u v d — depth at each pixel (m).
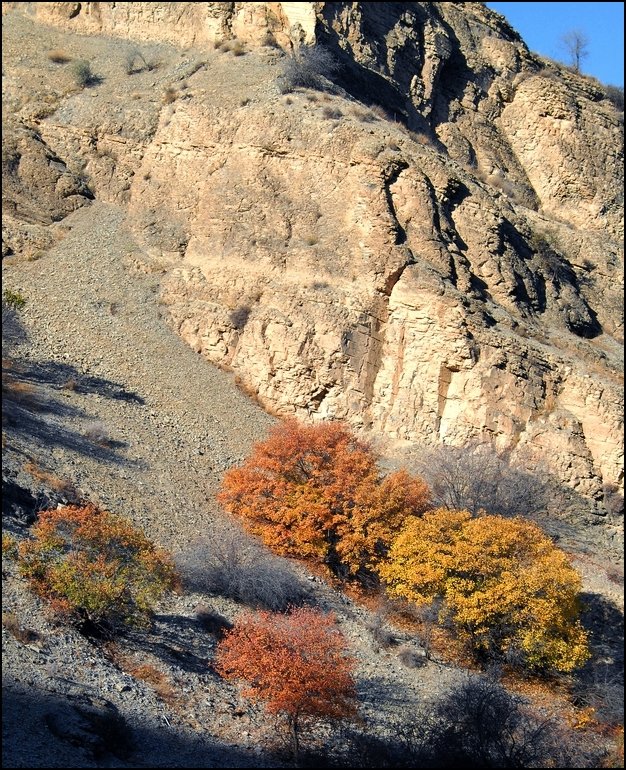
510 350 45.31
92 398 42.03
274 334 45.84
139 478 37.56
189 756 25.27
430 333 45.38
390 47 62.25
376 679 31.73
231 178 50.88
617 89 72.31
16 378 41.50
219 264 48.88
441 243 48.19
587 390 45.81
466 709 28.80
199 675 29.02
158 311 48.53
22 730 23.56
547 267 53.41
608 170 66.00
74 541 29.98
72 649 27.44
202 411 43.59
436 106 63.78
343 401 44.88
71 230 52.38
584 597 38.75
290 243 48.28
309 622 29.22
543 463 43.38
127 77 59.00
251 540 36.47
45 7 63.66
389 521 37.34
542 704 32.91
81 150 55.81
